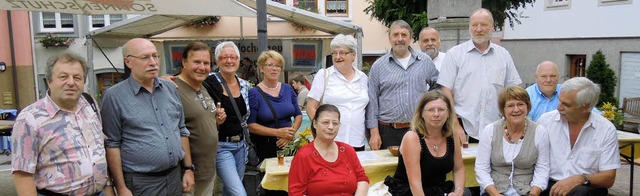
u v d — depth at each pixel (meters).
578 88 3.41
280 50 10.36
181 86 3.37
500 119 3.82
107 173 2.84
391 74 4.12
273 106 4.09
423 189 3.50
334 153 3.27
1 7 4.31
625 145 4.79
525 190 3.59
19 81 12.45
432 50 5.09
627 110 10.76
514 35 17.28
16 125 2.41
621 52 13.57
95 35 8.88
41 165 2.45
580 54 14.77
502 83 4.10
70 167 2.48
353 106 4.08
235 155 3.84
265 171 3.78
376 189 3.64
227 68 3.72
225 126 3.74
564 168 3.66
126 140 2.88
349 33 9.52
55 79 2.44
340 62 4.05
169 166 2.97
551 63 4.30
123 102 2.85
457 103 4.19
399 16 10.09
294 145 4.17
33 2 4.28
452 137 3.55
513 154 3.64
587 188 3.48
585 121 3.57
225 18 10.24
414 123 3.51
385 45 14.98
